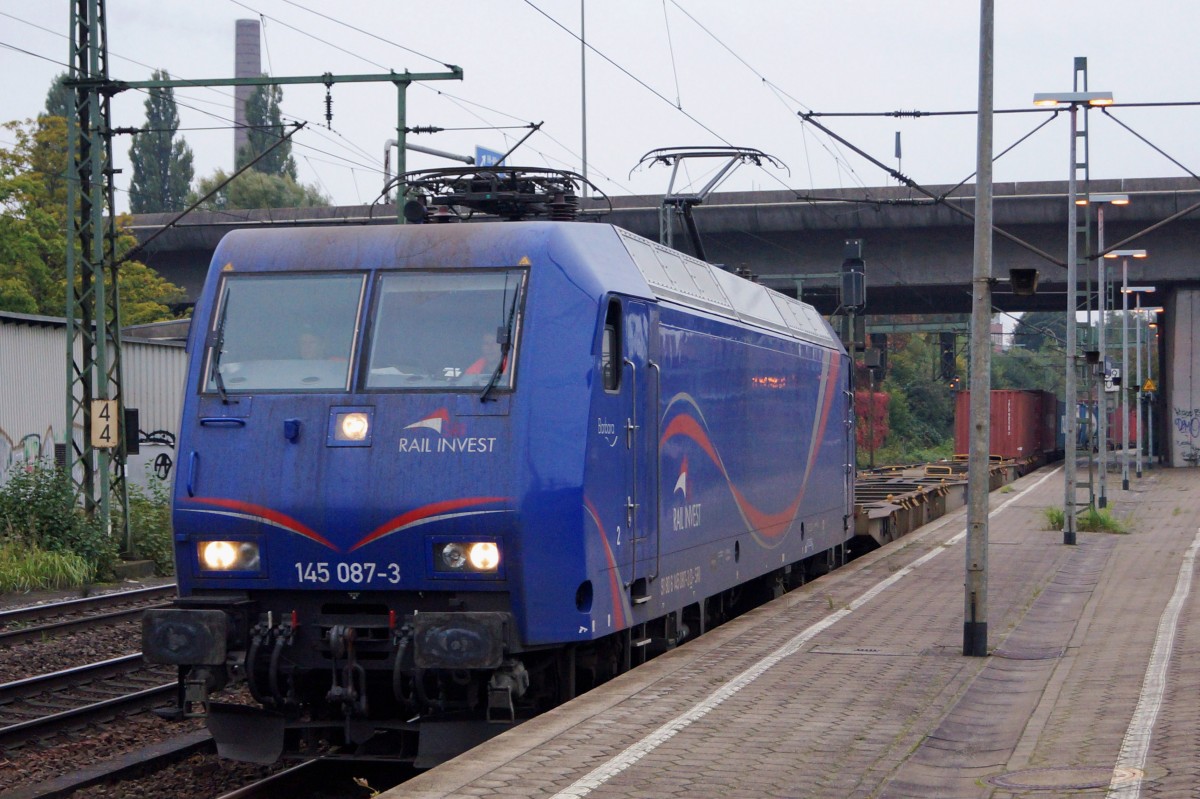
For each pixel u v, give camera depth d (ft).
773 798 25.09
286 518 32.50
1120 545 82.17
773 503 54.29
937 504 113.29
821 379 64.34
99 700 44.47
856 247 108.27
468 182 42.96
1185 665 38.37
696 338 43.27
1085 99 76.74
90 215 82.89
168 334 129.39
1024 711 33.35
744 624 47.96
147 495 104.27
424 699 31.81
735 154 68.13
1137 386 168.35
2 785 33.99
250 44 405.80
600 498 33.91
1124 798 24.03
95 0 80.33
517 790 25.36
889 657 41.01
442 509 31.78
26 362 93.15
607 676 38.22
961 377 284.61
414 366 33.06
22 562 74.84
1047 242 155.43
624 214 152.76
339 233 35.12
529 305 33.14
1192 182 151.23
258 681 33.06
